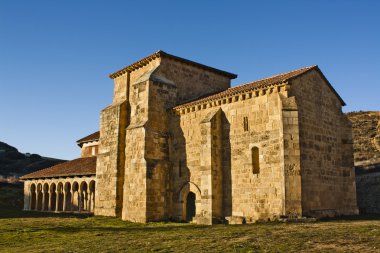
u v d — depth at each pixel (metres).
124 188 26.67
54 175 37.44
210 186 22.52
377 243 11.87
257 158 21.88
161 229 19.88
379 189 32.81
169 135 26.98
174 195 25.95
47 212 35.34
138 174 25.58
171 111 27.12
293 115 20.17
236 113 23.09
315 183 21.73
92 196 34.75
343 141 25.31
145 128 25.73
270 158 20.89
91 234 18.86
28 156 78.12
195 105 25.34
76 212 34.47
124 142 29.19
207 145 23.08
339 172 24.11
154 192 25.16
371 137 43.84
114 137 29.33
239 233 15.48
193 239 14.91
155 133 26.19
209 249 12.65
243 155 22.34
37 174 40.66
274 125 21.00
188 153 25.58
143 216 24.55
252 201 21.42
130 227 22.05
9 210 39.06
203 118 24.98
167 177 26.16
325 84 24.59
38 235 19.27
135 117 27.44
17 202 47.88
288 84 20.77
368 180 34.50
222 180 23.20
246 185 21.89
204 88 31.02
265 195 20.83
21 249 15.37
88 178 34.31
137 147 26.09
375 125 44.94
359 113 49.59
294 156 19.86
